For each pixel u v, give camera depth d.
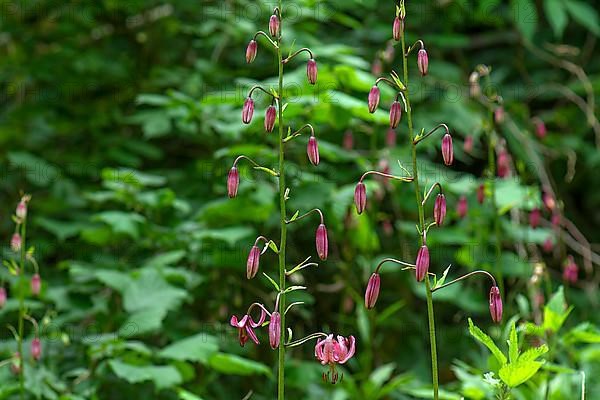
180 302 2.35
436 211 1.86
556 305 2.17
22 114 3.00
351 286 2.60
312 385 2.44
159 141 3.05
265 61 2.98
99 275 2.33
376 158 2.53
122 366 2.19
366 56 2.97
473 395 2.21
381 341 2.75
